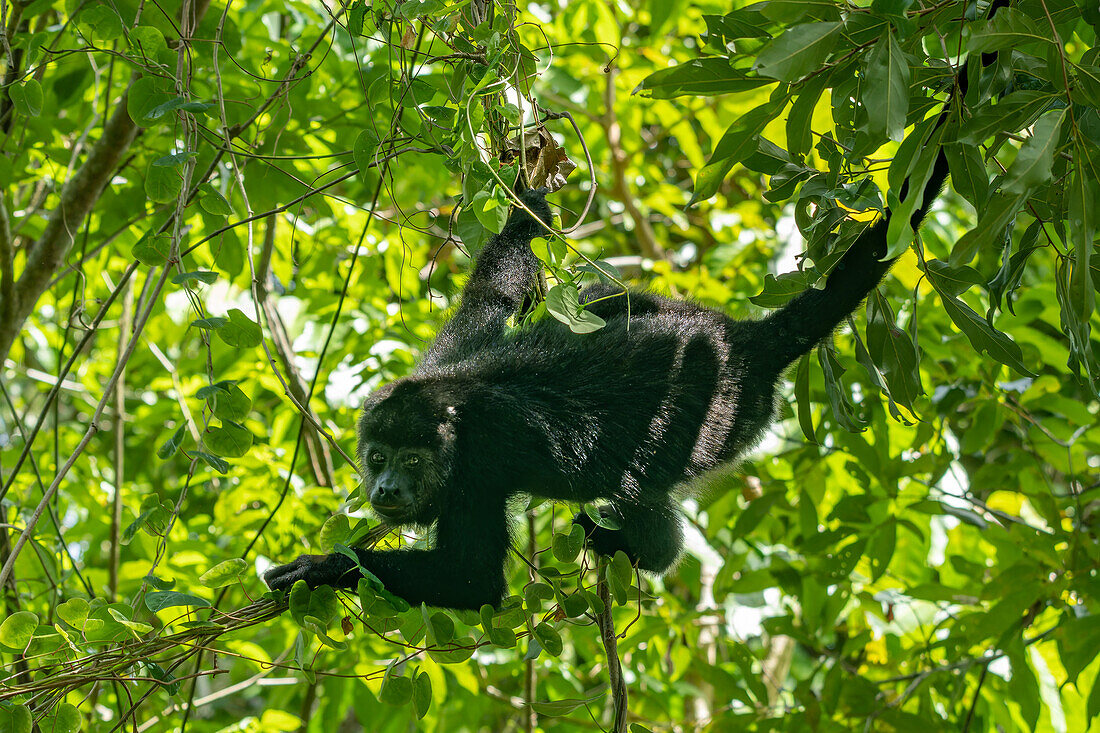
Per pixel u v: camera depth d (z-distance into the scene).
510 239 8.07
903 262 9.26
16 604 8.38
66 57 9.44
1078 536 9.31
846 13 4.62
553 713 6.16
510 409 6.89
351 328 11.77
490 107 6.18
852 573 10.88
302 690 13.49
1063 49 4.32
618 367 7.01
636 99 13.52
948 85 5.32
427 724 11.21
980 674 10.66
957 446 11.48
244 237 9.52
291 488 10.70
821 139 5.73
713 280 13.11
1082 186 4.39
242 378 11.31
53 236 8.70
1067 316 5.27
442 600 6.54
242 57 10.14
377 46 10.24
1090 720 8.45
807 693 10.34
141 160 9.80
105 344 14.66
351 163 8.12
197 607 5.74
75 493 11.71
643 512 7.57
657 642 11.21
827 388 6.46
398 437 6.83
